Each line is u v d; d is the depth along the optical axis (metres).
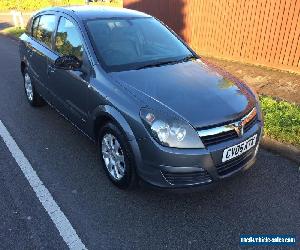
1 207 3.55
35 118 5.72
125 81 3.75
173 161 3.20
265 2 7.94
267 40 8.12
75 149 4.71
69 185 3.93
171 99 3.46
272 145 4.73
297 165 4.41
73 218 3.42
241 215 3.52
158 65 4.19
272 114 5.37
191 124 3.23
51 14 5.28
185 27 10.14
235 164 3.54
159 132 3.20
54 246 3.08
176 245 3.13
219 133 3.31
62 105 4.86
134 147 3.37
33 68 5.67
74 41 4.44
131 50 4.32
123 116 3.45
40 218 3.41
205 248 3.10
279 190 3.91
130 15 4.92
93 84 3.91
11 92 7.02
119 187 3.85
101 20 4.56
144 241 3.16
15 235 3.20
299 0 7.32
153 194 3.79
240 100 3.69
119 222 3.38
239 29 8.66
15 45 12.50
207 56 9.67
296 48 7.63
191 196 3.78
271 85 7.19
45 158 4.49
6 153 4.61
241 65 8.63
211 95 3.61
